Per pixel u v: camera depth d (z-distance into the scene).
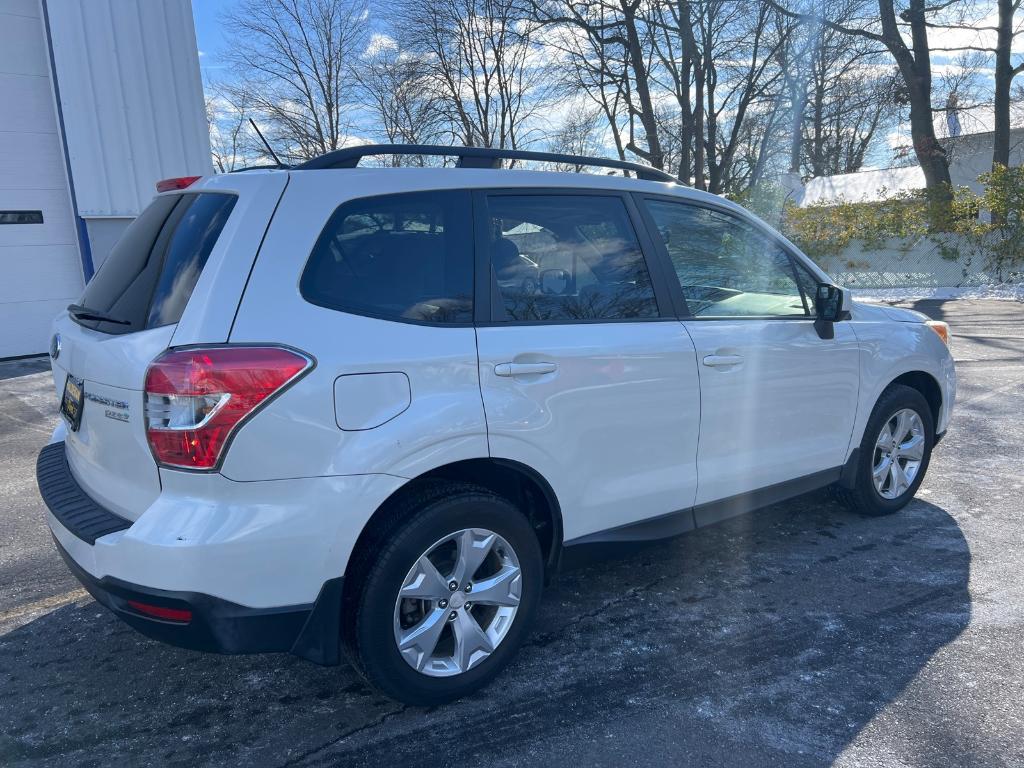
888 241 18.34
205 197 2.77
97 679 3.13
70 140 11.84
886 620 3.42
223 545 2.34
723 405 3.55
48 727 2.81
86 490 2.86
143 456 2.44
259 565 2.40
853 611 3.51
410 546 2.65
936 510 4.70
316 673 3.15
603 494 3.22
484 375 2.81
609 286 3.28
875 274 18.70
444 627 2.88
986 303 15.19
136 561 2.36
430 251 2.85
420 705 2.82
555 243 3.17
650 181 3.58
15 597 3.87
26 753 2.67
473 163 3.12
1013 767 2.48
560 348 3.00
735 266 3.76
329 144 33.34
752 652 3.20
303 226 2.60
